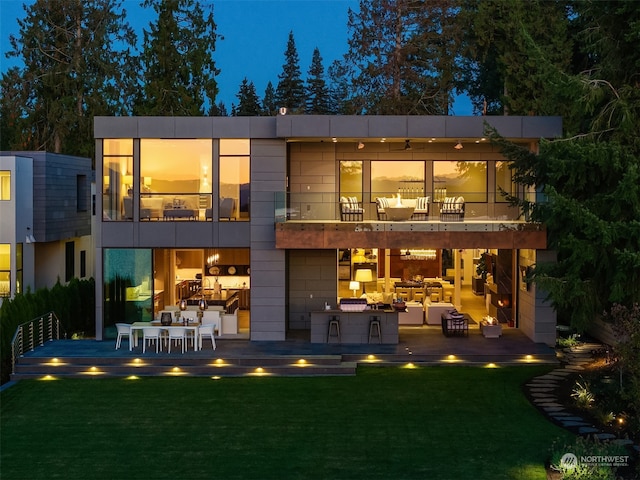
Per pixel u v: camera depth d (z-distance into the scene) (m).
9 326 20.02
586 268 17.53
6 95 45.00
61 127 44.78
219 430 14.55
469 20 38.47
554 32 33.47
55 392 17.20
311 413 15.57
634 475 12.16
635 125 17.91
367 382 17.89
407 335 22.36
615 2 18.03
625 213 16.94
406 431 14.44
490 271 25.86
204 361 19.08
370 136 21.02
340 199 21.53
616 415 15.09
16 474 12.38
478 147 23.97
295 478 12.16
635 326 14.18
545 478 12.06
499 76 39.00
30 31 45.25
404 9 42.75
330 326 21.06
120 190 21.61
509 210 21.50
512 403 16.17
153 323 20.66
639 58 18.06
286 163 23.20
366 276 24.52
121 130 21.33
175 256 25.83
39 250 30.88
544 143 17.14
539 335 21.33
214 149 21.42
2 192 27.06
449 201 21.75
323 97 59.28
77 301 26.41
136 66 47.81
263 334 21.59
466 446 13.59
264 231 21.42
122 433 14.41
